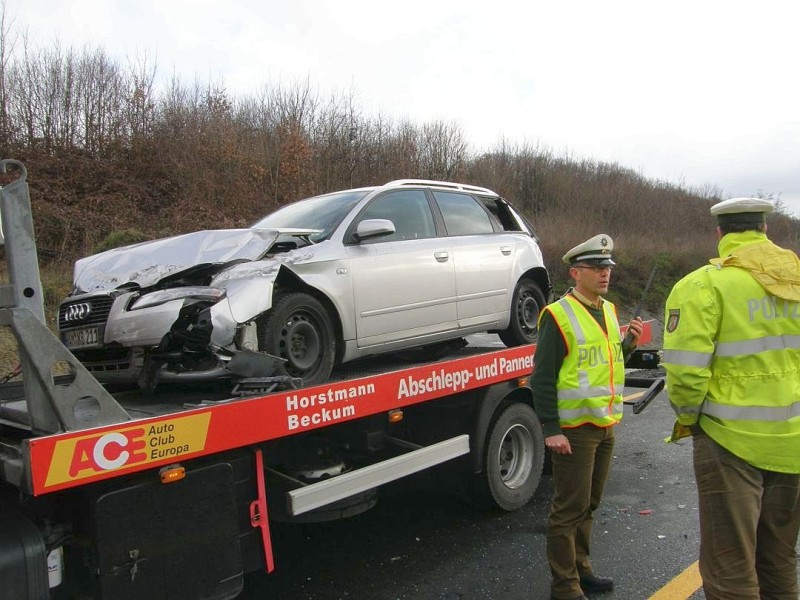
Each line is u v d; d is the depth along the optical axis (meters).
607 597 3.63
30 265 2.54
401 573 4.00
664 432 7.35
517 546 4.39
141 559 2.69
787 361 2.68
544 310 3.56
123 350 3.71
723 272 2.74
